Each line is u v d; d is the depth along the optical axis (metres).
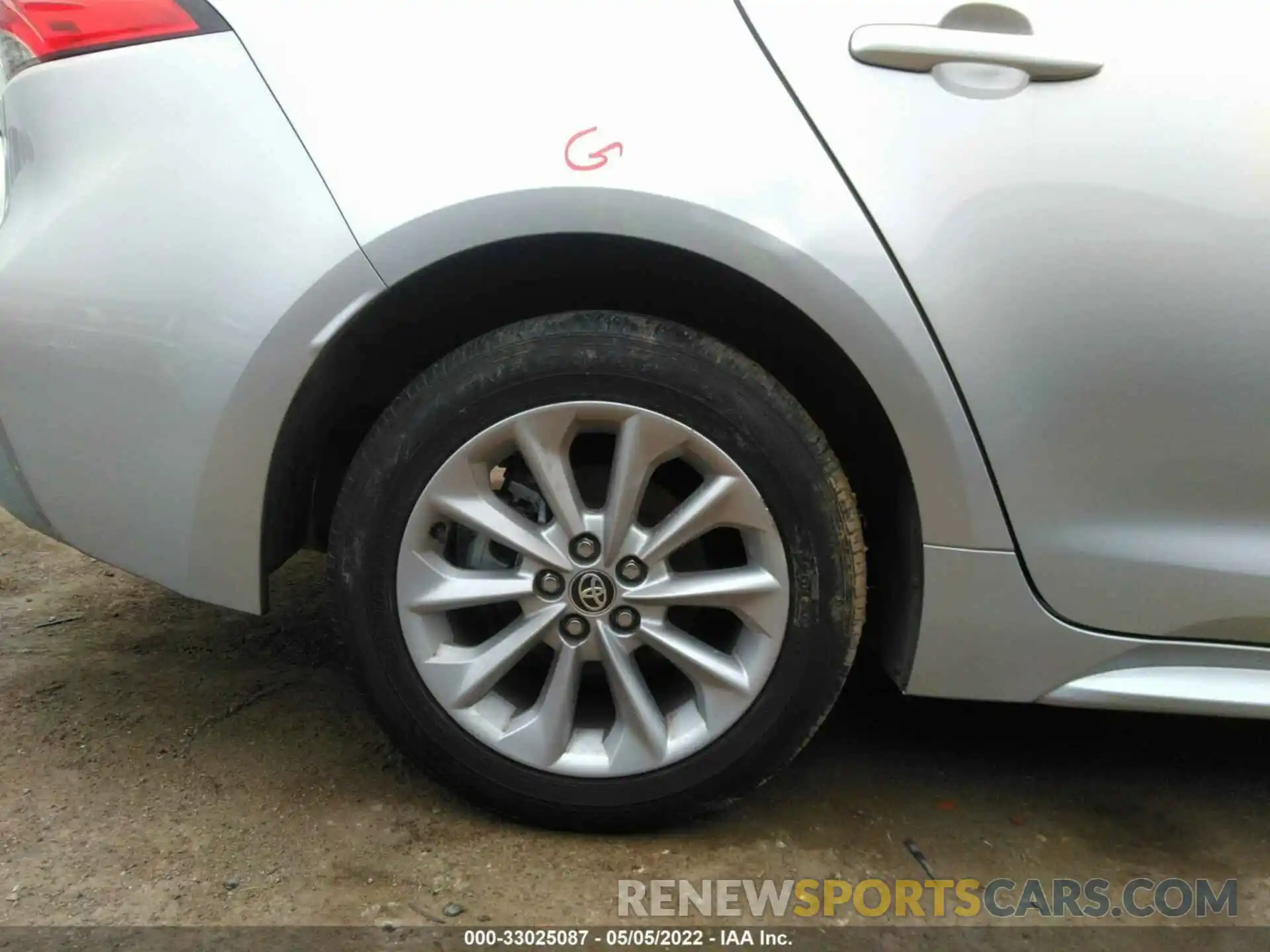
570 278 1.62
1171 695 1.61
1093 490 1.53
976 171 1.43
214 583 1.61
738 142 1.43
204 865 1.54
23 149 1.57
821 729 2.12
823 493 1.52
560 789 1.62
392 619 1.59
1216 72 1.43
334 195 1.45
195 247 1.48
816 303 1.44
